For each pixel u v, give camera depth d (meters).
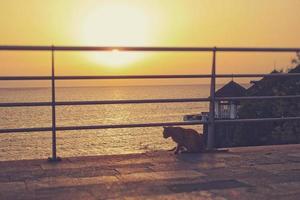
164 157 5.87
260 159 5.80
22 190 4.31
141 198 4.09
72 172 5.01
